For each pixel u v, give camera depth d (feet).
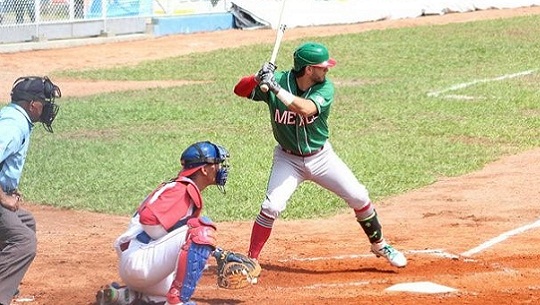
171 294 61.72
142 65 259.39
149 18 319.68
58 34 290.97
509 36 309.83
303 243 98.63
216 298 76.89
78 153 146.51
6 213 69.21
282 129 80.18
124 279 64.39
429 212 113.19
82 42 293.02
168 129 170.19
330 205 116.88
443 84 220.84
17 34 279.69
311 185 126.41
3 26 275.80
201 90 215.51
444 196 121.70
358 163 140.05
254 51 282.15
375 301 75.46
